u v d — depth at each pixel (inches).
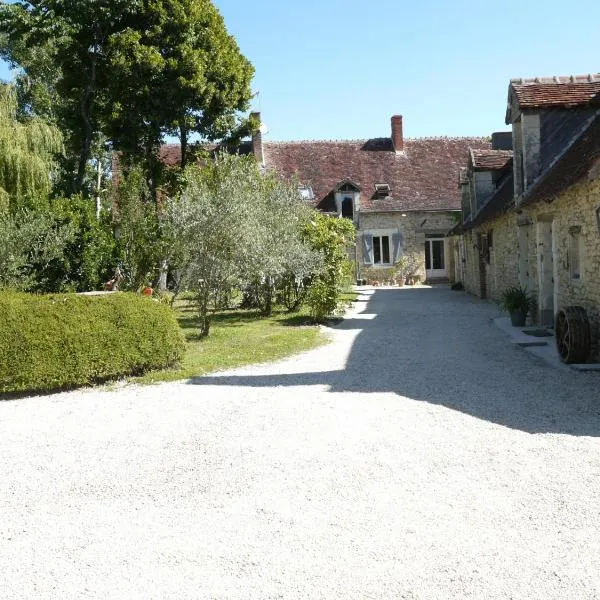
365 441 222.4
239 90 1000.9
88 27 893.2
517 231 581.6
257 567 138.9
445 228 1282.0
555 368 339.6
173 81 895.7
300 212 703.7
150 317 370.0
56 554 149.1
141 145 959.6
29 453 228.7
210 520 164.1
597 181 345.1
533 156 515.5
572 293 403.9
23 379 323.9
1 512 175.6
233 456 213.8
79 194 795.4
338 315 663.1
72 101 997.8
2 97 828.6
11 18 860.0
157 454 220.4
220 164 705.0
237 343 482.6
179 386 335.9
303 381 332.2
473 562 136.6
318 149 1390.3
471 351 405.1
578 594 123.0
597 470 184.2
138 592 131.0
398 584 129.4
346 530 154.3
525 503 164.2
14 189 765.3
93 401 310.7
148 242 649.0
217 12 981.2
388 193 1301.7
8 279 491.2
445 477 184.9
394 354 405.4
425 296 925.8
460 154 1381.6
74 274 593.9
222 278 507.5
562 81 540.4
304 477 190.7
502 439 217.0
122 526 163.2
